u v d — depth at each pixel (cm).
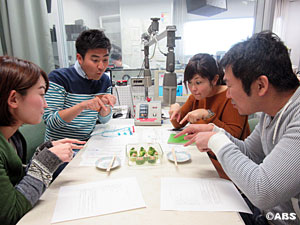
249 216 78
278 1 444
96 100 117
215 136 72
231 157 64
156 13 322
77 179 75
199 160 88
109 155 94
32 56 196
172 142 107
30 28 191
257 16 190
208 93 121
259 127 87
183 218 56
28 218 56
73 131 134
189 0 312
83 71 133
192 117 114
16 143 90
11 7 184
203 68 112
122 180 74
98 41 116
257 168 58
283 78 59
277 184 53
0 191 54
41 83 70
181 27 324
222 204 61
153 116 138
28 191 61
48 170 68
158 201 63
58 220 56
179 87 178
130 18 323
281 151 55
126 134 121
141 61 333
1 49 196
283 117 65
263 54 58
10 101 62
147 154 90
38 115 70
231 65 63
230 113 114
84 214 58
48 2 205
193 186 70
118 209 59
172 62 115
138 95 209
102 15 319
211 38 334
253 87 61
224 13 325
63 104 132
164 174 78
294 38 465
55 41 220
